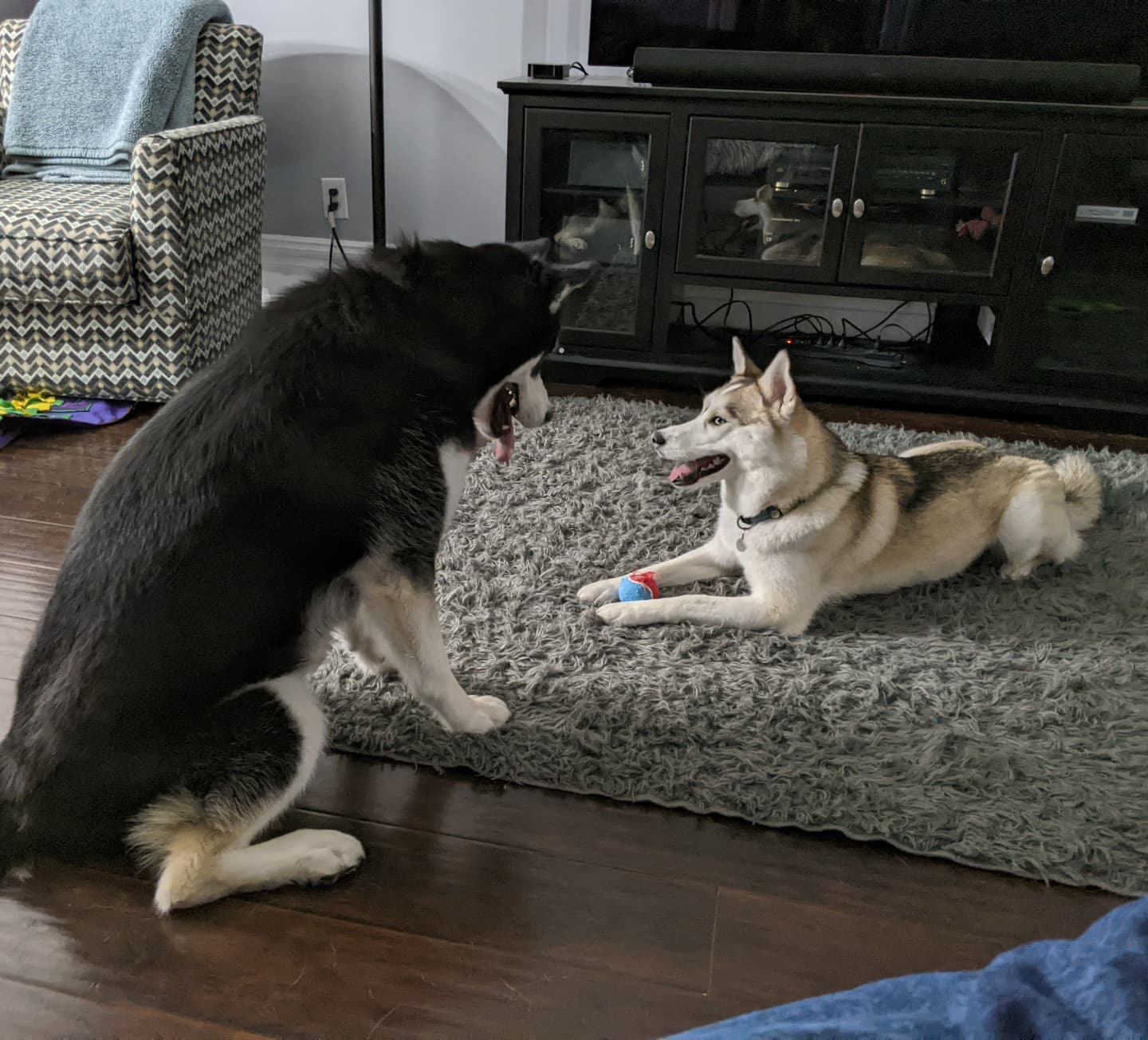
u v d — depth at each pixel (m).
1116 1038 0.42
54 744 1.01
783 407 1.65
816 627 1.81
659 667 1.63
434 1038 0.99
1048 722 1.53
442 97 3.42
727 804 1.33
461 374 1.26
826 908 1.19
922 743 1.46
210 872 1.10
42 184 2.85
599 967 1.09
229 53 2.97
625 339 3.08
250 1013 1.01
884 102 2.63
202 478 1.07
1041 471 1.96
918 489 1.86
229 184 2.76
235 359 1.17
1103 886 1.22
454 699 1.37
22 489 2.19
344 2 3.33
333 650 1.63
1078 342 2.91
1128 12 2.80
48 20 2.93
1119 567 2.03
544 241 1.43
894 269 2.83
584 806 1.35
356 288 1.21
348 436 1.14
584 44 3.27
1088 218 2.70
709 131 2.77
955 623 1.82
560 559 1.98
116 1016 1.00
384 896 1.17
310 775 1.16
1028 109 2.58
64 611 1.06
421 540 1.24
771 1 2.98
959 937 1.15
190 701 1.04
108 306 2.55
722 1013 1.03
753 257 2.96
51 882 1.17
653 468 2.43
